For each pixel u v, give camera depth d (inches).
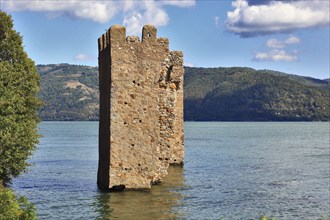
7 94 1151.0
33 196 1084.5
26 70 1309.1
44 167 1722.4
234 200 1108.5
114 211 925.8
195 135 4958.2
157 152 1079.0
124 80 1057.5
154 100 1073.5
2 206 691.4
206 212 959.6
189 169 1651.1
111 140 1051.3
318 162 2121.1
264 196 1182.9
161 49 1079.6
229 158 2230.6
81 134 5211.6
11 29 1331.2
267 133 5708.7
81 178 1392.7
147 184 1078.4
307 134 5511.8
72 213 914.1
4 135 1099.3
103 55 1135.0
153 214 914.1
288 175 1621.6
